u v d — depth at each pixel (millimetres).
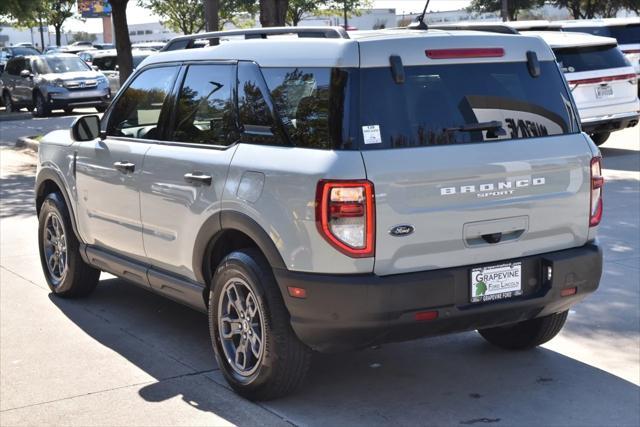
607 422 4730
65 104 26875
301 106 4707
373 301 4406
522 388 5207
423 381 5328
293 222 4547
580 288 5008
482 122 4777
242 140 5043
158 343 6074
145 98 6027
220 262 5230
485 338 5957
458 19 63531
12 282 7688
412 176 4480
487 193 4699
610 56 14375
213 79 5402
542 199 4887
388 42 4621
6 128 23234
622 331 6207
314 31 5000
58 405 5012
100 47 56812
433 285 4531
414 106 4617
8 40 92312
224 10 51594
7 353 5883
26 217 10789
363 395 5113
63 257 7098
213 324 5188
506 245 4797
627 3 48031
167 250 5633
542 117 5004
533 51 5062
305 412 4875
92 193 6441
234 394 5137
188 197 5320
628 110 14430
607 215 10031
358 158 4410
